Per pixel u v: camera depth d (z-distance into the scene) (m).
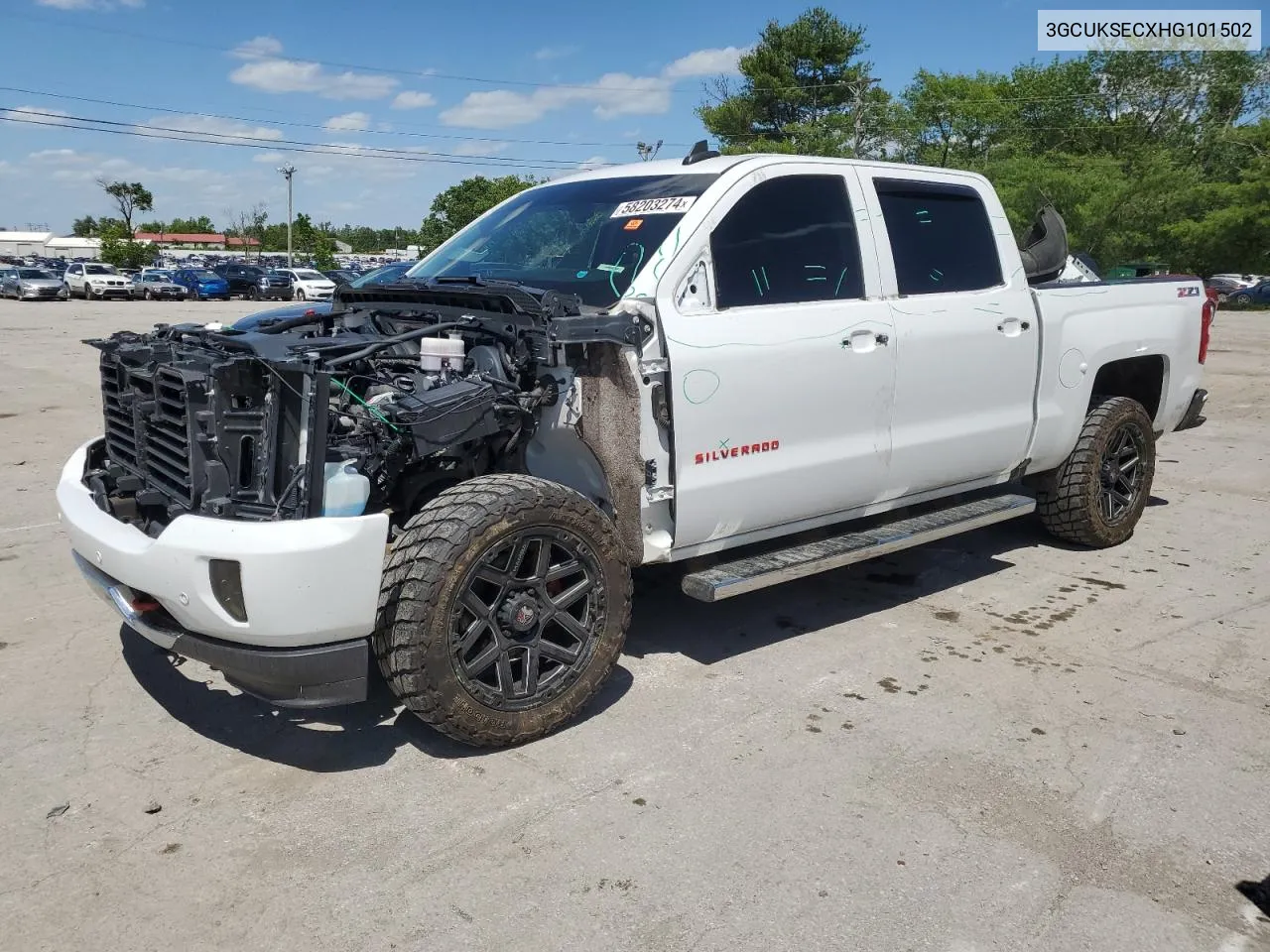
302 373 3.08
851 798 3.19
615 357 3.51
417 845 2.93
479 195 66.94
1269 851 2.94
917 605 4.98
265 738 3.58
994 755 3.48
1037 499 5.80
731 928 2.58
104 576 3.51
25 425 9.86
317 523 2.98
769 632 4.61
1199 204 43.50
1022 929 2.59
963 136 53.75
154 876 2.79
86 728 3.63
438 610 3.17
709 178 4.04
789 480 4.02
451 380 3.43
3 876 2.78
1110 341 5.47
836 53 51.97
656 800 3.17
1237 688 4.04
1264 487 7.62
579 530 3.46
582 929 2.57
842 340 4.10
